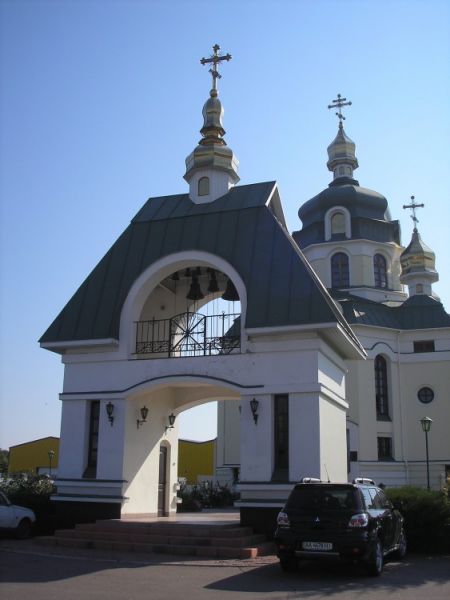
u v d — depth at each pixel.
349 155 46.44
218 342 17.56
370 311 38.09
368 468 34.91
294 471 15.67
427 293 42.12
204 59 22.94
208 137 21.36
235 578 11.13
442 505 15.68
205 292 20.77
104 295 18.62
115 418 17.58
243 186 20.42
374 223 42.72
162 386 17.58
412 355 37.84
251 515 15.77
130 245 19.33
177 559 13.30
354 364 36.22
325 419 16.59
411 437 36.66
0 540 16.89
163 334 20.08
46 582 10.61
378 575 11.66
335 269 41.91
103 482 17.16
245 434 16.27
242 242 18.02
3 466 71.75
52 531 18.03
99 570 11.88
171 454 20.61
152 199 21.20
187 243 18.48
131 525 15.80
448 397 36.59
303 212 44.75
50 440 55.94
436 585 10.78
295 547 11.53
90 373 18.19
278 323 16.16
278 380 16.31
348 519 11.45
